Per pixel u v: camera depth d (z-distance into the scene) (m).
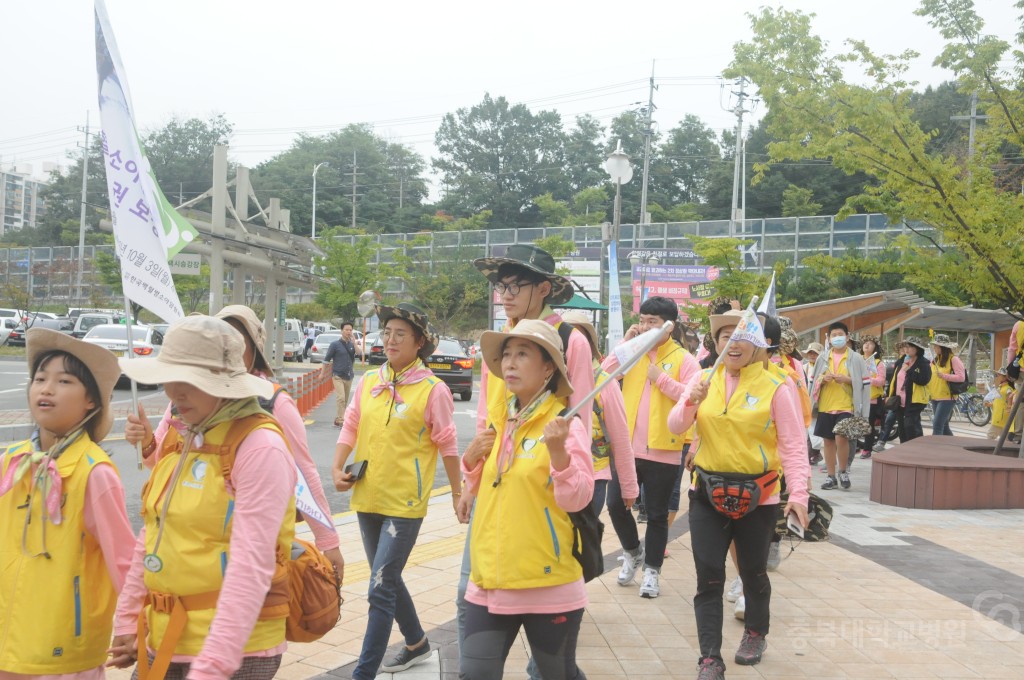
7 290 46.56
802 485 4.55
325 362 16.64
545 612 3.29
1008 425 12.12
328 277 43.50
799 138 12.55
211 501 2.69
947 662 4.96
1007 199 12.17
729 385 4.79
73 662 2.88
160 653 2.68
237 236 20.00
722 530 4.70
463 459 3.57
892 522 9.27
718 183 76.62
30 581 2.85
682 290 39.50
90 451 2.96
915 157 12.03
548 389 3.40
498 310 35.91
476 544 3.38
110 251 54.03
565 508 3.24
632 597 6.16
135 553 2.88
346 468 4.61
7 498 2.90
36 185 163.88
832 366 11.58
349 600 5.84
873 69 12.36
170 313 3.89
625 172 23.28
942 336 15.71
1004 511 10.04
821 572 7.01
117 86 3.85
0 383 23.47
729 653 5.11
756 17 12.65
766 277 30.59
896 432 16.95
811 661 4.95
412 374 4.61
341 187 93.69
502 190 90.94
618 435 4.94
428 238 50.62
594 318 22.27
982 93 12.28
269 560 2.65
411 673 4.60
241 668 2.75
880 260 13.43
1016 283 12.10
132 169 3.84
